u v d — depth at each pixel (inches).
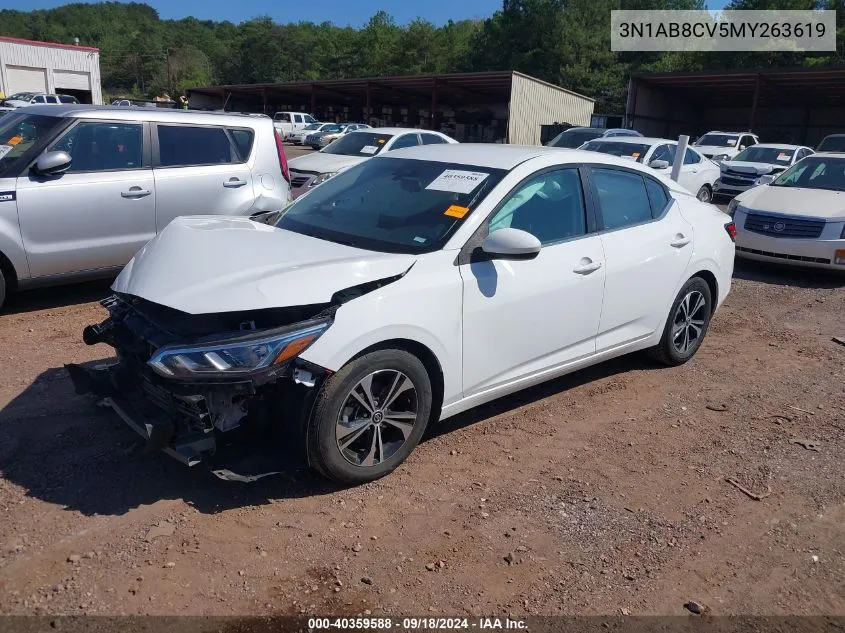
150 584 109.2
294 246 145.4
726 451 164.1
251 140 285.9
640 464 156.2
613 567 120.0
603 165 185.5
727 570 120.6
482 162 168.6
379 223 159.2
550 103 1587.1
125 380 140.9
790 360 231.1
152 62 4658.0
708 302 219.9
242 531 123.7
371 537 124.4
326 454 131.0
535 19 2395.4
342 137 508.1
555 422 175.6
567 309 167.9
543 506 137.3
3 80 1813.5
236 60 4498.0
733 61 2300.7
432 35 3189.0
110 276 253.1
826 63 2186.3
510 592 112.4
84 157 241.0
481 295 148.9
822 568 122.3
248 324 129.7
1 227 221.0
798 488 148.6
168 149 261.3
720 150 935.7
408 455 148.0
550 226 167.5
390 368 136.3
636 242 186.2
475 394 155.9
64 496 131.0
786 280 354.6
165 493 134.0
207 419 124.5
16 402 168.4
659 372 214.2
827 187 382.6
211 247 142.3
